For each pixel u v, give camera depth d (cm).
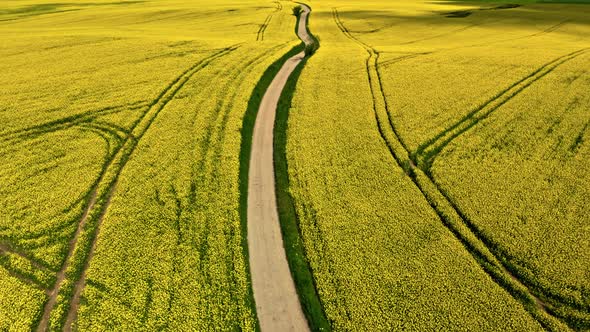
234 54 4847
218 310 1747
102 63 4362
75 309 1755
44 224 2162
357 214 2248
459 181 2458
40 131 2998
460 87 3838
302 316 1759
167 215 2244
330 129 3188
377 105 3541
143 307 1736
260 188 2622
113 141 2914
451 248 1988
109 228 2142
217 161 2773
